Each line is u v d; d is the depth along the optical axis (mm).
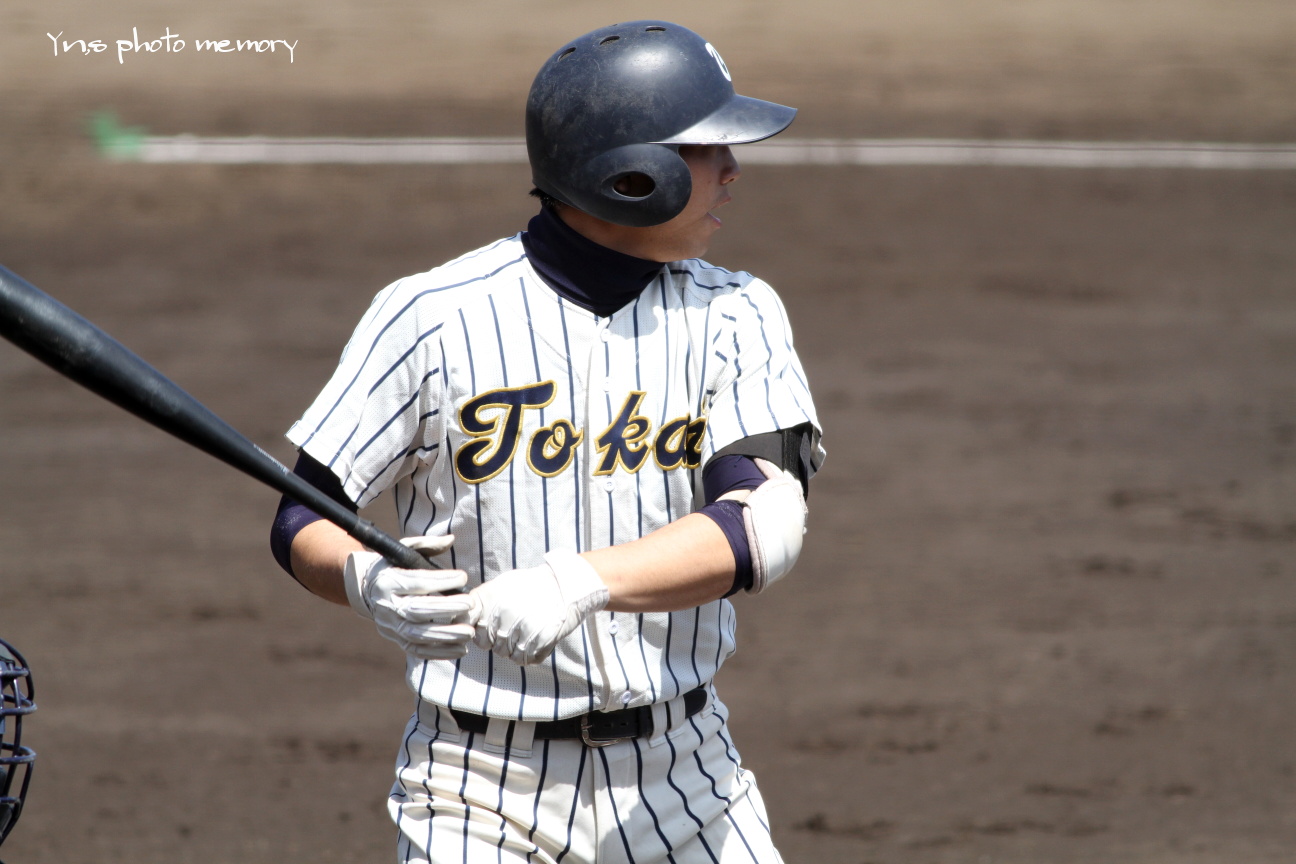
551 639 7449
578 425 8359
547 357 8328
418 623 7406
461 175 58250
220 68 71188
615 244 8336
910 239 51531
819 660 22781
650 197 8047
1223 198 57000
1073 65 75625
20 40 72750
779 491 8008
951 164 61031
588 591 7480
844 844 17312
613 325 8422
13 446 33188
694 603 7848
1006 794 18656
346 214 53656
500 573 8383
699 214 8406
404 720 20844
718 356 8656
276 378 37812
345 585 8047
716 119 8203
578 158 8078
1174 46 78250
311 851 17219
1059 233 52469
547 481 8320
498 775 8453
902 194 56844
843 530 28453
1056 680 22125
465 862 8391
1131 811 18250
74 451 32969
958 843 17359
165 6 79062
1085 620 24391
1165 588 25781
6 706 7598
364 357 8359
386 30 78125
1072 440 33969
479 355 8266
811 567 26625
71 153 58906
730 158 8594
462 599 7402
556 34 78875
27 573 26109
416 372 8281
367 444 8344
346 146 61500
